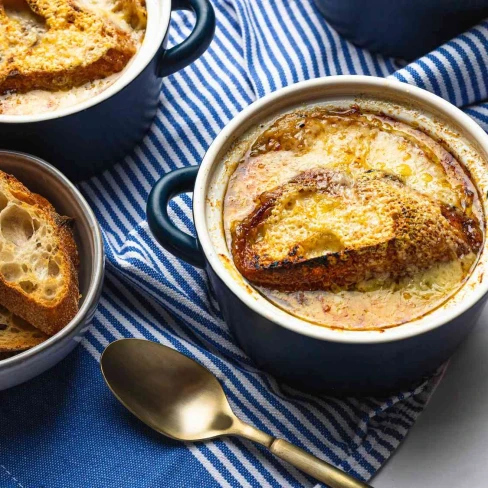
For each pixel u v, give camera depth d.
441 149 0.60
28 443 0.62
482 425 0.61
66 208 0.64
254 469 0.61
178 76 0.72
